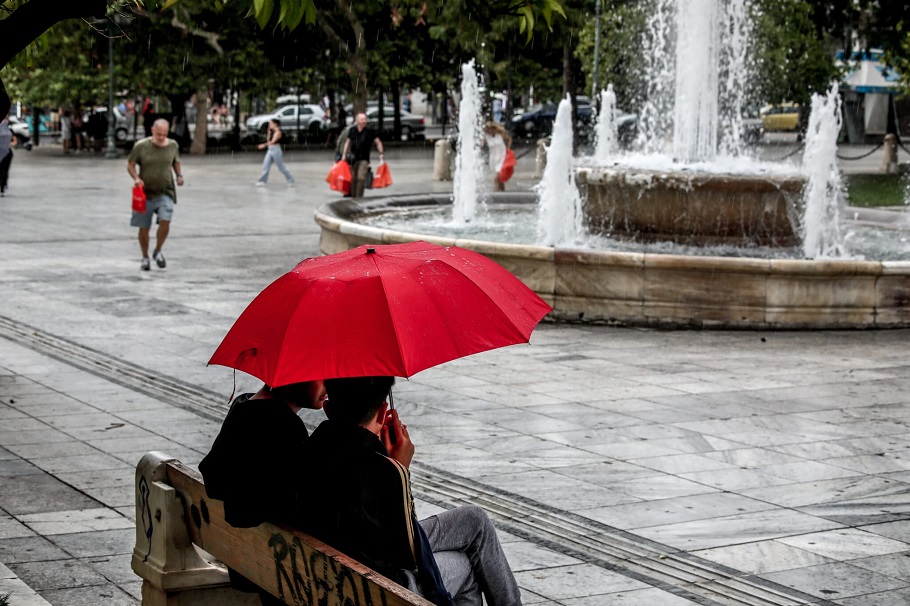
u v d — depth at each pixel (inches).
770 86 1909.4
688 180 669.3
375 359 151.3
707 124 850.1
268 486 162.6
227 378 448.5
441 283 162.4
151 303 611.8
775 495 309.0
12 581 233.1
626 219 705.0
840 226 757.9
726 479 323.0
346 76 2084.2
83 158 1902.1
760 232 681.0
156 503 189.5
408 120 2578.7
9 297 622.8
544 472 328.5
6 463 332.2
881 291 554.6
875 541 274.4
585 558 262.7
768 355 496.4
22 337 522.6
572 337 537.0
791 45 1868.8
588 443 358.3
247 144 2274.9
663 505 300.5
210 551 182.2
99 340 517.0
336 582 151.3
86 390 426.6
